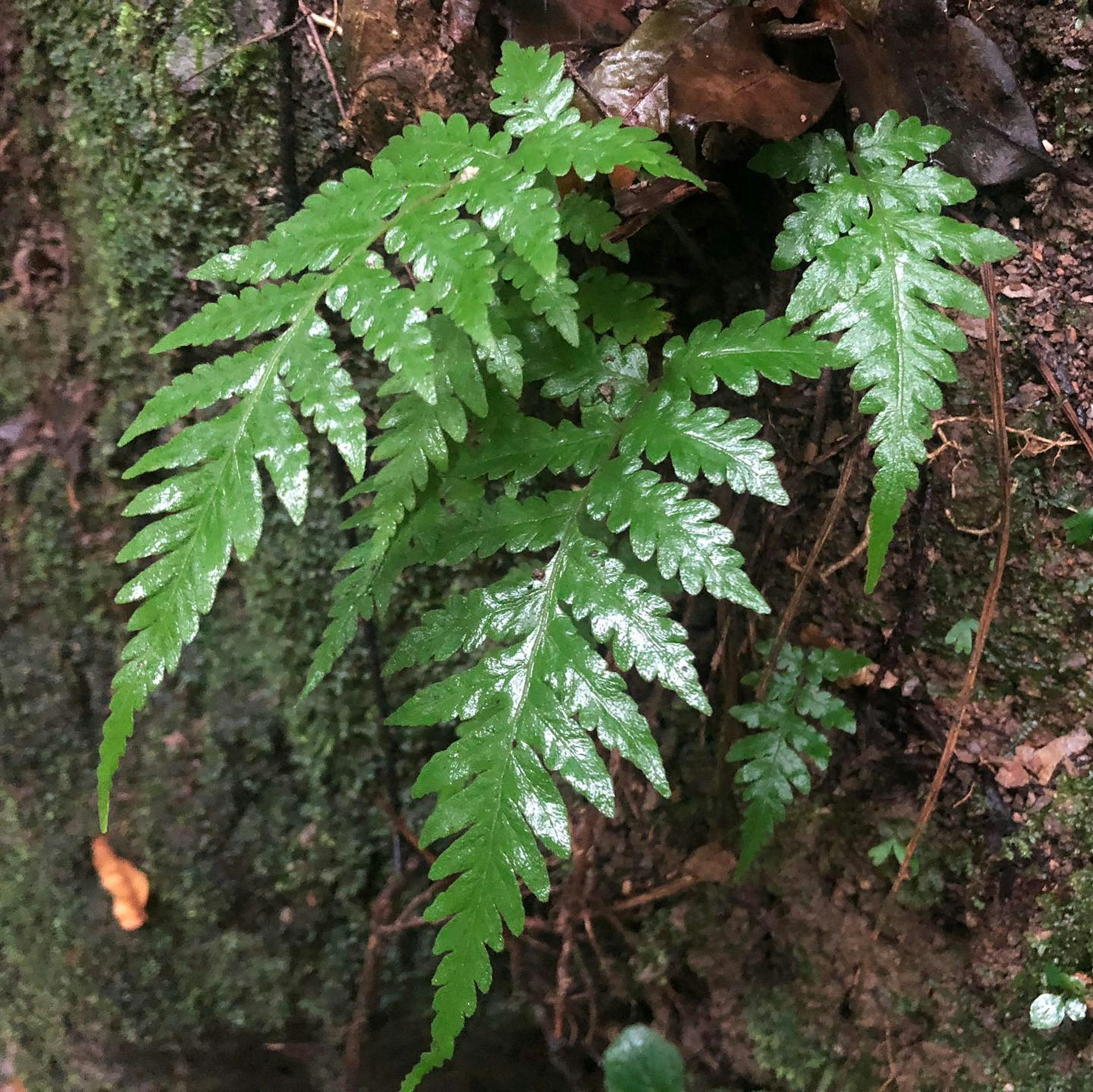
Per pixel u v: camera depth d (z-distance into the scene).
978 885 0.42
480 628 0.34
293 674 0.47
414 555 0.35
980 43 0.36
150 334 0.45
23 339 0.46
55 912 0.51
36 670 0.49
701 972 0.46
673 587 0.39
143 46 0.42
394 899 0.47
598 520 0.39
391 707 0.46
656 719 0.45
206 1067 0.51
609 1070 0.39
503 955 0.47
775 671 0.41
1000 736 0.42
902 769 0.43
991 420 0.40
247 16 0.41
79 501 0.47
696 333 0.35
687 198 0.40
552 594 0.34
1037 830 0.41
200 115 0.42
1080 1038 0.41
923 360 0.34
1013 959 0.42
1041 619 0.41
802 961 0.45
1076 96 0.38
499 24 0.39
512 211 0.32
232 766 0.48
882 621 0.42
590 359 0.36
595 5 0.37
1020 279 0.39
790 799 0.40
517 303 0.35
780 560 0.43
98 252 0.44
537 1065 0.48
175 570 0.33
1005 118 0.37
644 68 0.36
